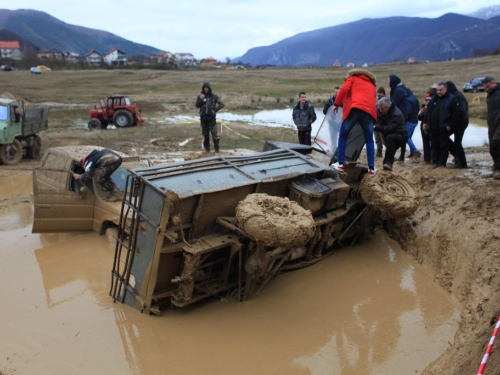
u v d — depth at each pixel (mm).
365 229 7203
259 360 4543
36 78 50844
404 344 4750
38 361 4484
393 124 8086
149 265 5090
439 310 5359
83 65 82062
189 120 23641
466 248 5848
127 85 44656
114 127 22750
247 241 5414
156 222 4930
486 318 4297
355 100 6676
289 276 6262
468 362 3809
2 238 7723
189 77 56094
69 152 8273
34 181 7348
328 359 4543
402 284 6023
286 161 6469
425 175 8711
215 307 5484
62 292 5906
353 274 6324
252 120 22062
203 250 4957
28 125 12992
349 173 7273
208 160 5996
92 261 6879
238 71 72750
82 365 4445
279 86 44719
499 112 7930
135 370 4387
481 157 10500
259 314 5328
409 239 7137
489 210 6398
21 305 5570
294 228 4703
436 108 9031
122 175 8031
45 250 7266
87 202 7770
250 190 5711
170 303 5492
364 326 5090
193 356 4594
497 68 49500
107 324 5137
